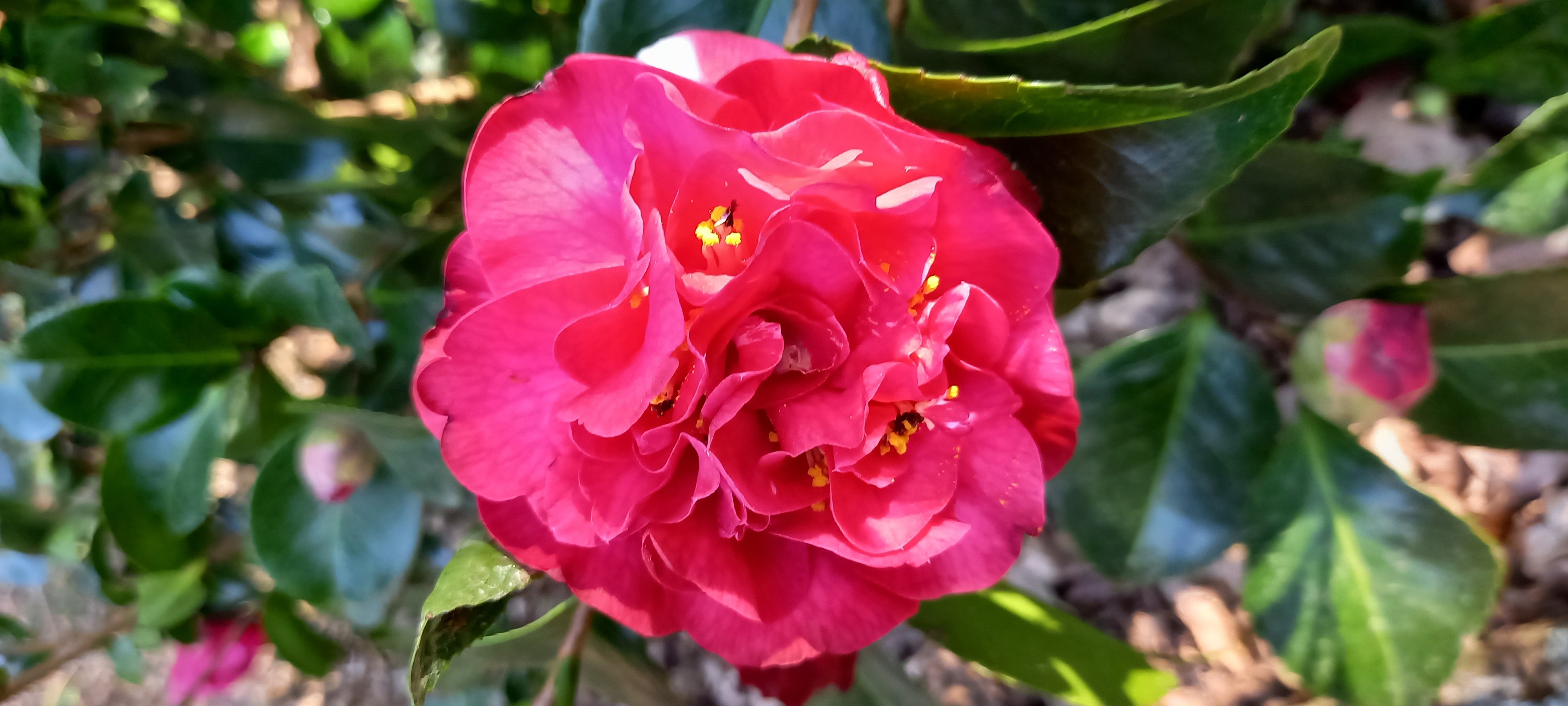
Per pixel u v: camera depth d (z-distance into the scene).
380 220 0.26
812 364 0.13
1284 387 0.25
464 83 0.24
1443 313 0.18
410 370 0.23
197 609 0.27
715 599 0.13
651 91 0.11
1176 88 0.11
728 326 0.12
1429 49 0.23
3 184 0.21
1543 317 0.17
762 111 0.12
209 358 0.19
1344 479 0.20
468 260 0.13
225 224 0.25
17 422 0.22
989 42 0.17
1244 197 0.17
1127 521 0.20
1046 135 0.13
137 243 0.24
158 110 0.23
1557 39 0.21
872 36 0.16
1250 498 0.21
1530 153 0.18
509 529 0.14
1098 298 0.27
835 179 0.11
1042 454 0.14
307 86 0.25
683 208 0.12
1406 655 0.19
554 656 0.21
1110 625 0.26
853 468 0.13
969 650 0.19
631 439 0.13
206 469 0.21
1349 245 0.17
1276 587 0.21
